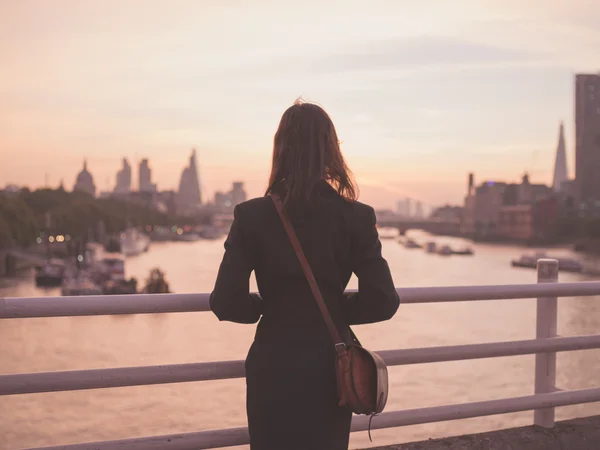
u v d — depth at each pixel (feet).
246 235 7.13
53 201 623.36
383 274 7.18
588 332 173.78
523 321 223.10
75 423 101.65
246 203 7.27
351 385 6.74
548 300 12.45
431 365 148.66
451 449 11.60
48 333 191.21
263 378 7.00
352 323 7.55
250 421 7.18
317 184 7.22
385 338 185.88
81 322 212.84
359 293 7.29
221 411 109.50
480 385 130.52
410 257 649.20
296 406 6.89
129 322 214.69
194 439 9.50
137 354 162.71
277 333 7.06
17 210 389.39
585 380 113.39
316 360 6.93
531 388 128.36
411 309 251.19
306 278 7.11
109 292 284.82
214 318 226.99
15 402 114.93
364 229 7.23
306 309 7.09
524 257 501.56
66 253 494.18
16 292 300.20
